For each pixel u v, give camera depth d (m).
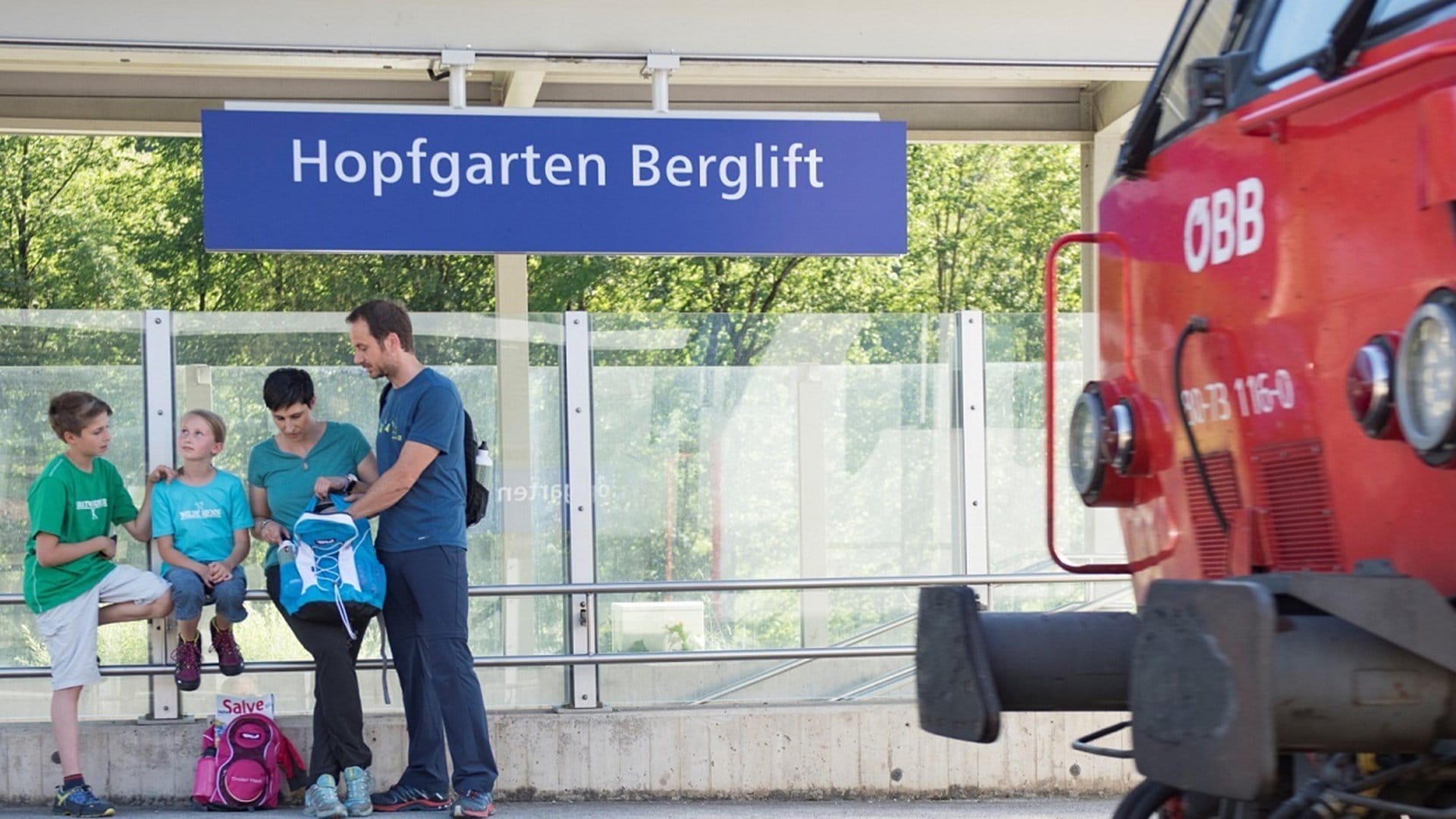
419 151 6.85
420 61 7.15
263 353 7.68
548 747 7.38
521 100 9.12
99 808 6.84
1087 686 3.63
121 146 22.70
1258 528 3.17
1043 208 25.91
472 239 6.89
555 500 7.82
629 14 7.22
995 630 3.63
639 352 7.86
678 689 7.79
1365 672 2.70
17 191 22.36
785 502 7.96
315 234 6.78
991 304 25.64
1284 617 2.78
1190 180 3.38
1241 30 3.34
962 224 25.89
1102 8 7.48
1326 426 2.88
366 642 7.66
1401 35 2.69
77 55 7.08
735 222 7.04
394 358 6.66
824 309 25.00
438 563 6.64
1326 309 2.84
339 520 6.52
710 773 7.45
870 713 7.50
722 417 7.92
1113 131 9.99
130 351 7.61
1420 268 2.56
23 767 7.18
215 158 6.70
